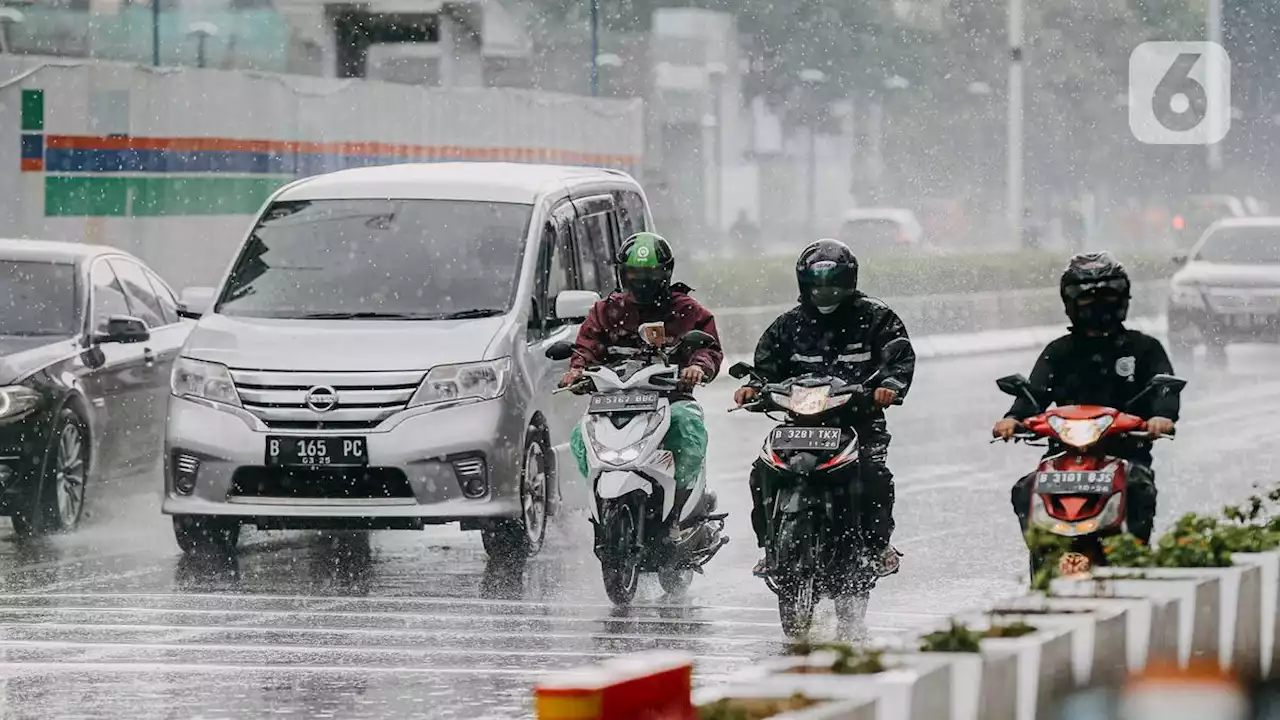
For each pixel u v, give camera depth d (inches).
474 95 2103.8
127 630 924.0
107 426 1300.4
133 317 1300.4
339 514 1109.7
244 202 1806.1
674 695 438.0
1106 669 674.2
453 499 1112.2
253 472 1117.1
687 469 1003.3
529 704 759.7
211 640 898.7
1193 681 732.7
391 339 1135.6
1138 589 732.7
